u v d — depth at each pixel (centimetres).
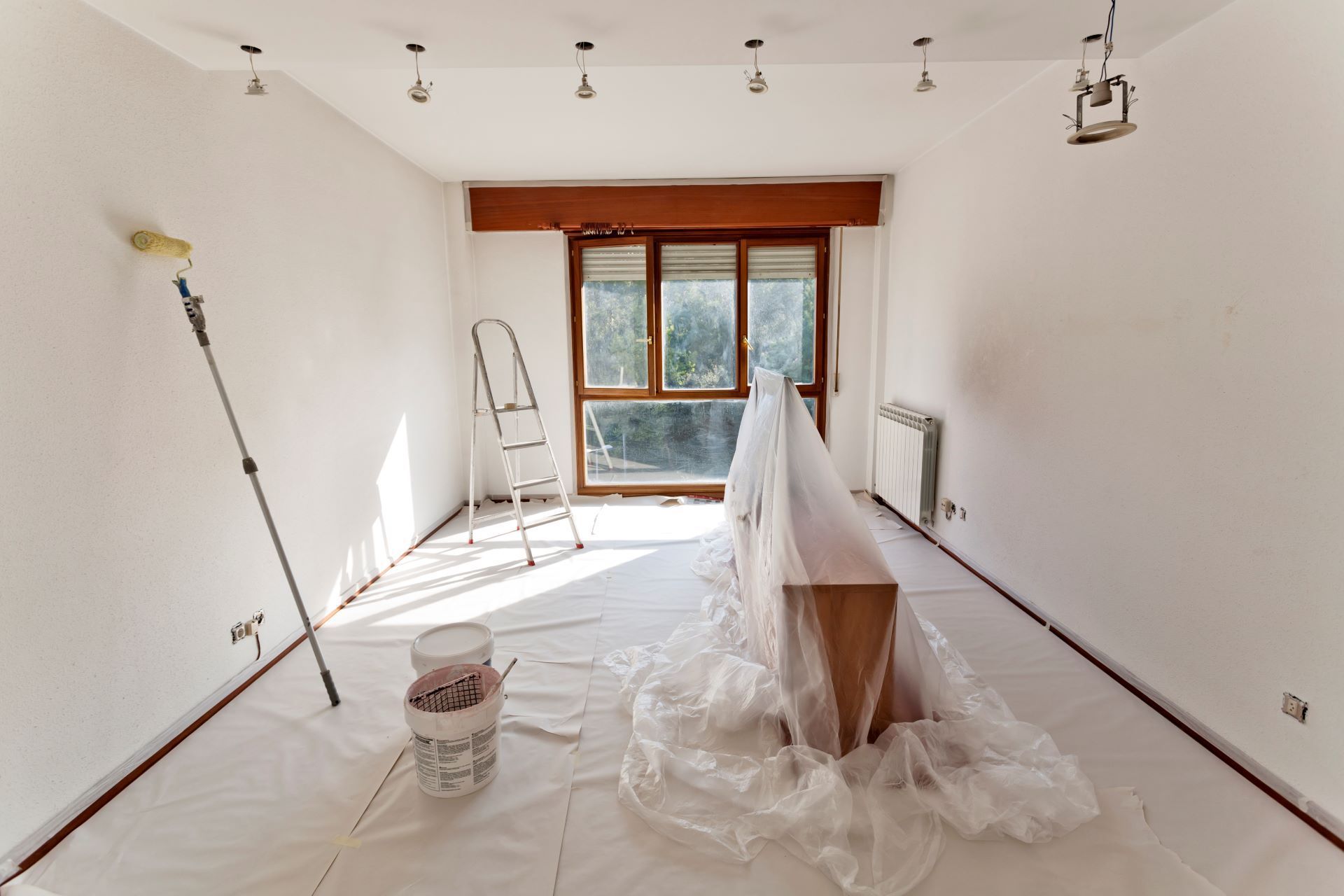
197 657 227
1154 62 216
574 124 341
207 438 231
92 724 186
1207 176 197
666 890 157
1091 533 257
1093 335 252
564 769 199
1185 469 210
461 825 177
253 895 156
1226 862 162
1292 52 169
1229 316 191
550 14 187
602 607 318
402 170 395
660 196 462
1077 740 208
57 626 176
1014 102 302
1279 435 177
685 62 224
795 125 348
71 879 161
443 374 462
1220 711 200
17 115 164
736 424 518
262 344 261
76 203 181
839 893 155
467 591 341
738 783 188
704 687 233
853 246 487
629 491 527
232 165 243
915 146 389
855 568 204
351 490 332
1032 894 153
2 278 161
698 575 355
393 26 193
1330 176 161
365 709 233
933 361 400
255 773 199
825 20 193
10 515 164
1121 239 235
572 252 496
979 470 346
